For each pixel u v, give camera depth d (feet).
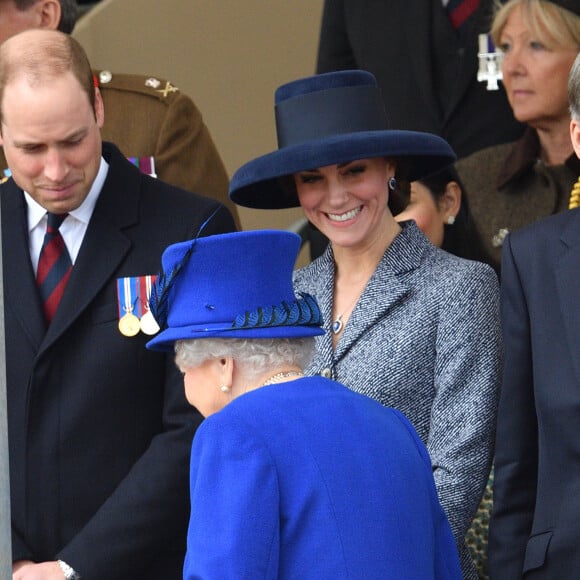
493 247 65.57
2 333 33.24
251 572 36.45
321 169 51.52
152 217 53.26
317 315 40.65
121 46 89.71
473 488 48.44
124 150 63.05
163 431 52.24
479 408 48.96
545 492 46.11
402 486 38.99
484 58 70.85
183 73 89.66
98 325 51.88
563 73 65.26
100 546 50.14
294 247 41.34
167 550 51.85
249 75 89.71
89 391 51.47
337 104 52.03
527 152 65.82
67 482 51.44
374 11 73.97
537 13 65.10
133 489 50.57
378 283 51.24
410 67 72.84
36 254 53.62
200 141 64.54
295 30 89.81
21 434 51.72
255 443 37.65
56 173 50.39
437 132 72.13
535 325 46.96
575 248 46.98
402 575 37.78
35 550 51.67
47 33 51.13
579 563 44.96
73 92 50.31
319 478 37.70
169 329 40.91
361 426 39.34
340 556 37.17
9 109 50.11
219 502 37.17
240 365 39.99
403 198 53.47
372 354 50.08
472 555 55.01
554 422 45.75
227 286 40.22
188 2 89.45
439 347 49.73
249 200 54.70
